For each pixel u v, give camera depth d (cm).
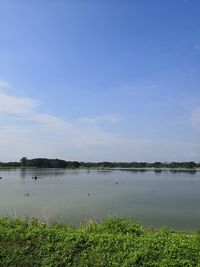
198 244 988
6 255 1029
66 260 984
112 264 945
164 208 3656
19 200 4431
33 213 3169
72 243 1021
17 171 17475
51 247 1024
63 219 2805
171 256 945
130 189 6462
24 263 1003
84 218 2873
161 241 1006
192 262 922
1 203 4088
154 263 929
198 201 4406
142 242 1005
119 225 1216
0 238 1086
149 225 2625
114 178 11144
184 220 2889
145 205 3928
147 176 13250
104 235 1052
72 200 4441
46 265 984
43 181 9038
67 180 9612
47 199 4559
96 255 978
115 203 4103
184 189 6525
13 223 1202
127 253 964
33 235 1076
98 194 5356
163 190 6244
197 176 13525
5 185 7450
